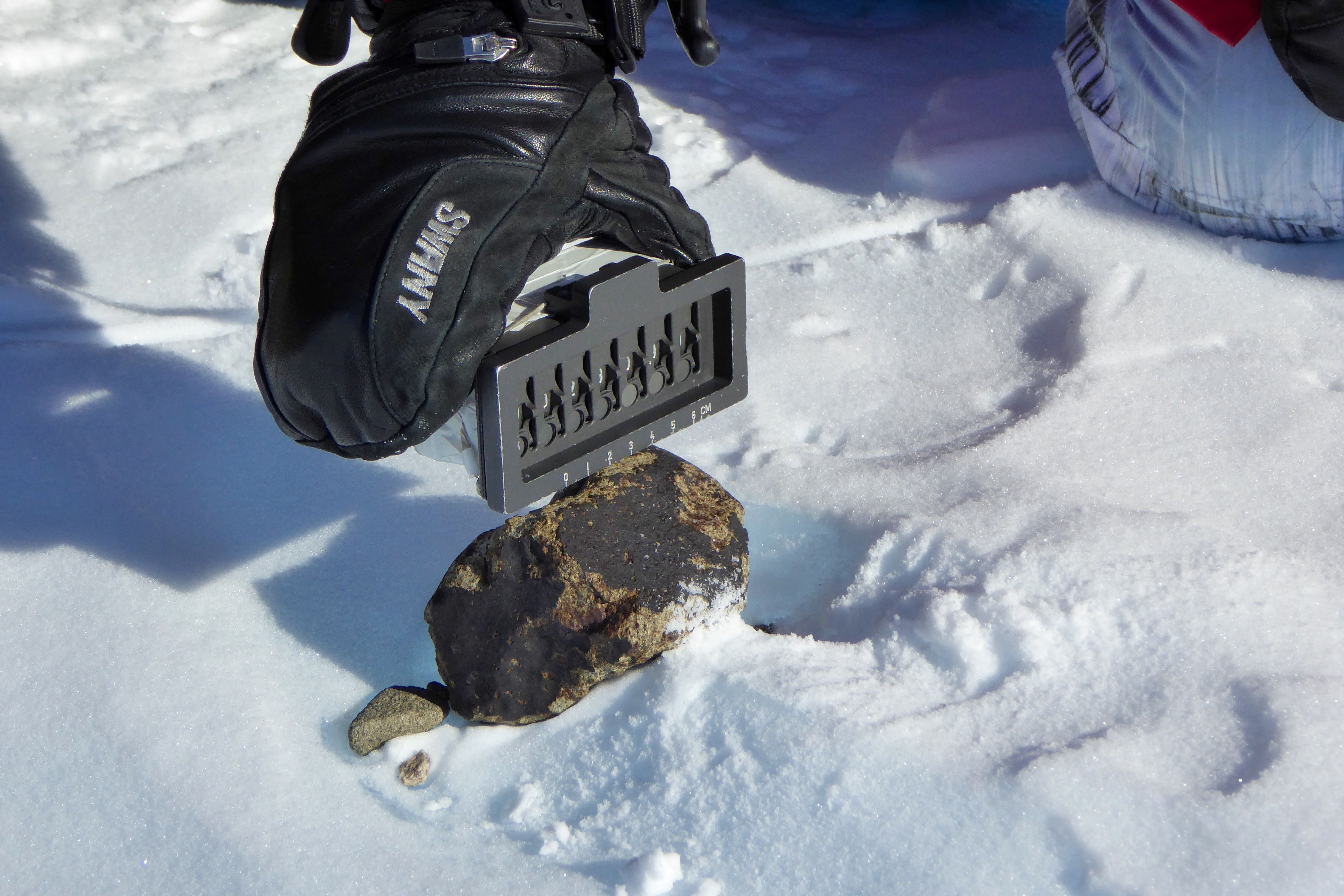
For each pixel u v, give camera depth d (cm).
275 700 165
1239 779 139
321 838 149
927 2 390
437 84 142
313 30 156
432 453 159
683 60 350
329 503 198
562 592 159
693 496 171
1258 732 145
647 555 163
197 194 279
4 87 314
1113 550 171
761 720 152
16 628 172
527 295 150
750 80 340
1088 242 250
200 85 325
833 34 369
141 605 176
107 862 146
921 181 281
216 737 159
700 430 215
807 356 233
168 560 185
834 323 243
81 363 226
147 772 155
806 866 141
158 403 218
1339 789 138
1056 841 137
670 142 301
